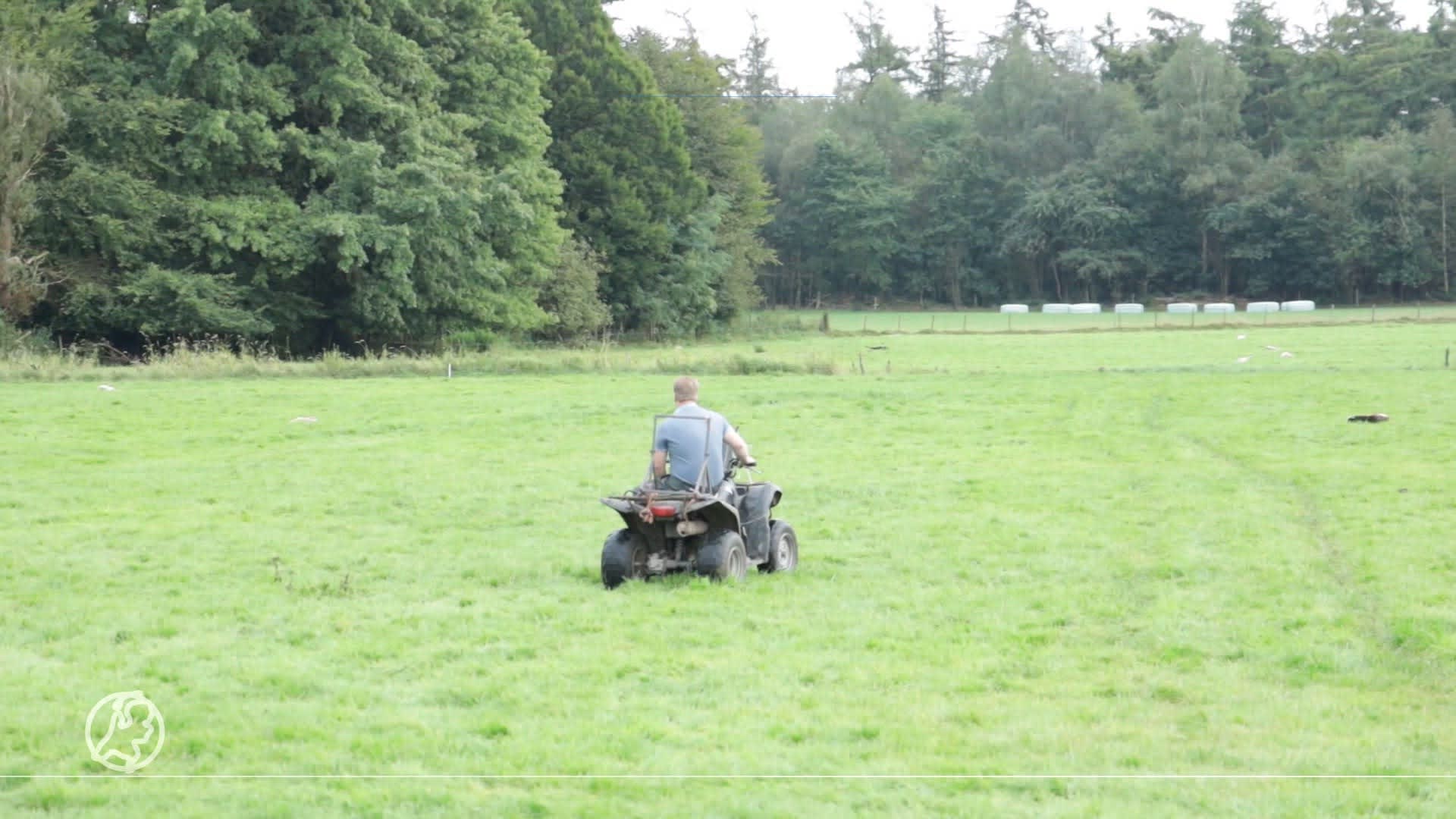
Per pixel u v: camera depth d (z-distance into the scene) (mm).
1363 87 124562
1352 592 13383
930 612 12648
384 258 51562
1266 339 63625
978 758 8609
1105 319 98188
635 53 82625
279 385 37312
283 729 8945
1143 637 11719
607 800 7789
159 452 24656
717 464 13484
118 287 48219
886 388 37125
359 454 24547
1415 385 35906
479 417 30188
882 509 18906
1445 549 15242
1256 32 133375
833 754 8617
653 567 13664
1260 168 119688
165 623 12039
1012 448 25672
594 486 20906
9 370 38188
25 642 11391
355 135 54031
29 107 45344
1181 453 24578
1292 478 21141
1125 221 123062
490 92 59688
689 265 75875
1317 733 9117
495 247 59125
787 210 131500
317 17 52000
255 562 15039
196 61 49844
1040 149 130875
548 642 11398
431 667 10641
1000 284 133875
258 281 50531
